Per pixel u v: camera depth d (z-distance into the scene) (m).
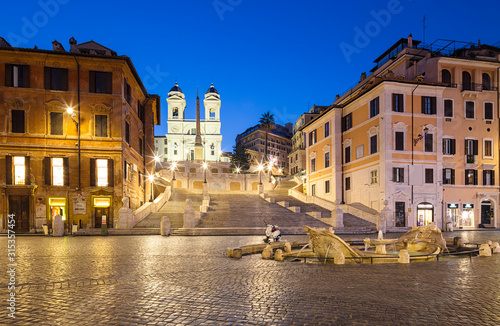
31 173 31.50
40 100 31.94
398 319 6.36
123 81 34.28
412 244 17.06
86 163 32.38
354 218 35.59
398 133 37.19
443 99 39.41
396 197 36.38
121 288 8.89
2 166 31.16
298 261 13.88
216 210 37.47
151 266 12.39
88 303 7.46
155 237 25.34
